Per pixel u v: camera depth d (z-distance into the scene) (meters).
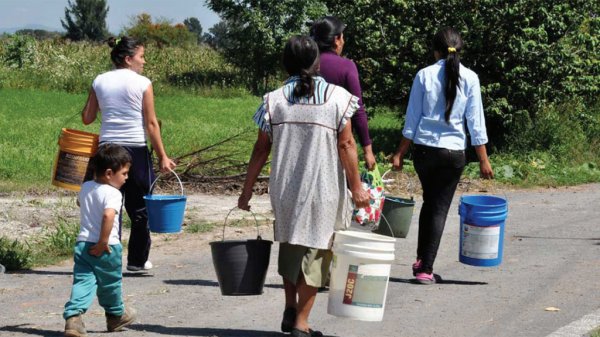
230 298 8.22
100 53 44.28
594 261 9.91
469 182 16.89
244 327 7.13
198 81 45.31
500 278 9.05
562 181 17.47
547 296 8.23
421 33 20.81
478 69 20.55
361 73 21.31
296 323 6.52
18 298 8.36
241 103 36.84
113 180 6.59
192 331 7.00
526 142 20.14
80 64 41.38
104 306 6.82
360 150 21.38
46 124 24.28
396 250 10.64
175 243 11.14
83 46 45.03
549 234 11.72
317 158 6.40
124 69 9.15
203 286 8.76
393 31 20.55
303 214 6.38
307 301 6.50
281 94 6.54
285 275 6.49
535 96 20.05
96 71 41.38
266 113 6.51
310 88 6.46
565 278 9.02
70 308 6.49
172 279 9.10
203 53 50.66
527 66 20.17
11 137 21.03
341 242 6.47
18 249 10.40
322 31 8.16
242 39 48.44
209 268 9.69
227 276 6.66
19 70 39.53
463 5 20.38
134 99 8.98
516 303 7.96
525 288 8.57
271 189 6.50
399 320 7.37
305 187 6.38
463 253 8.73
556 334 6.87
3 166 16.62
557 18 20.06
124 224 11.89
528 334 6.89
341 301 6.50
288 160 6.44
